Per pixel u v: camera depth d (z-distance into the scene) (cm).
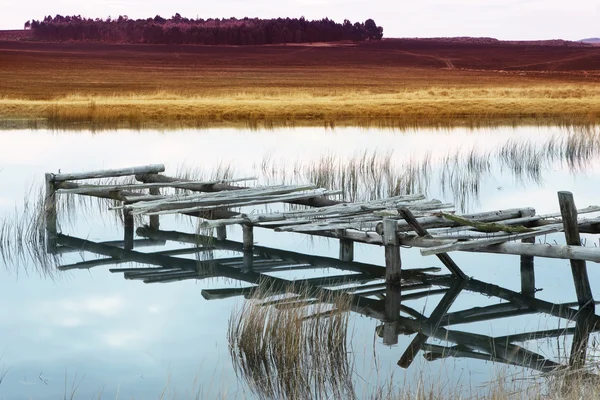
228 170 1953
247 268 1253
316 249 1371
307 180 1894
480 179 1966
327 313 923
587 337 908
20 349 884
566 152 2373
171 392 756
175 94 5566
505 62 13812
